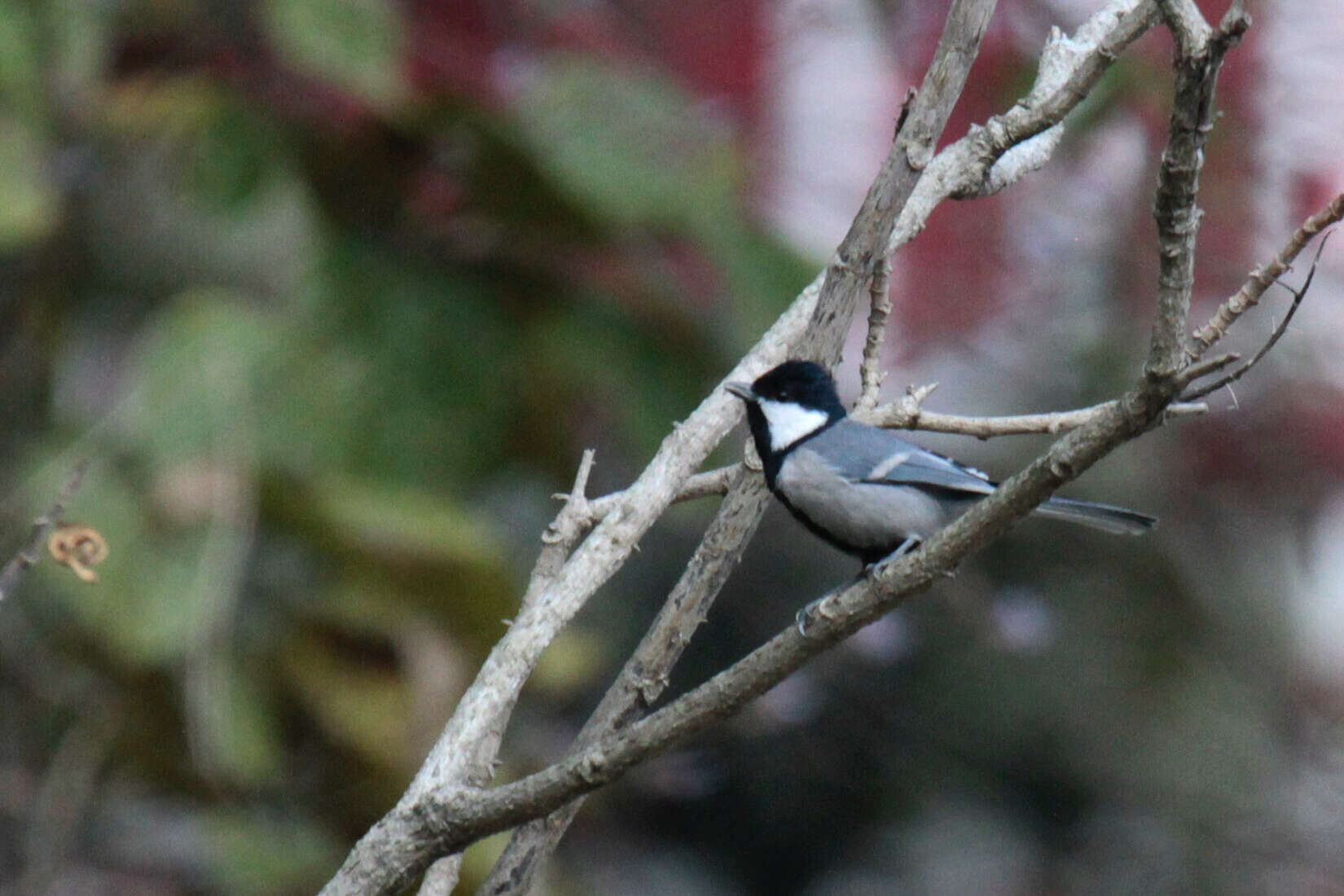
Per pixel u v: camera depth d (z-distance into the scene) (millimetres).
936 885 13828
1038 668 13305
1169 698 13523
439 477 10141
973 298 11609
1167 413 4441
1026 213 11625
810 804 13992
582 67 10359
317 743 9875
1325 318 11453
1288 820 13789
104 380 10766
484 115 9922
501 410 10344
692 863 14047
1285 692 13688
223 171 9984
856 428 6898
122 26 10172
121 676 9898
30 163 9523
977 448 12438
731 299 10211
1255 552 12984
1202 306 11336
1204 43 3936
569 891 10461
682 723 4480
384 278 10219
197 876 10344
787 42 10969
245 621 9703
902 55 10922
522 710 10578
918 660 13438
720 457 10555
